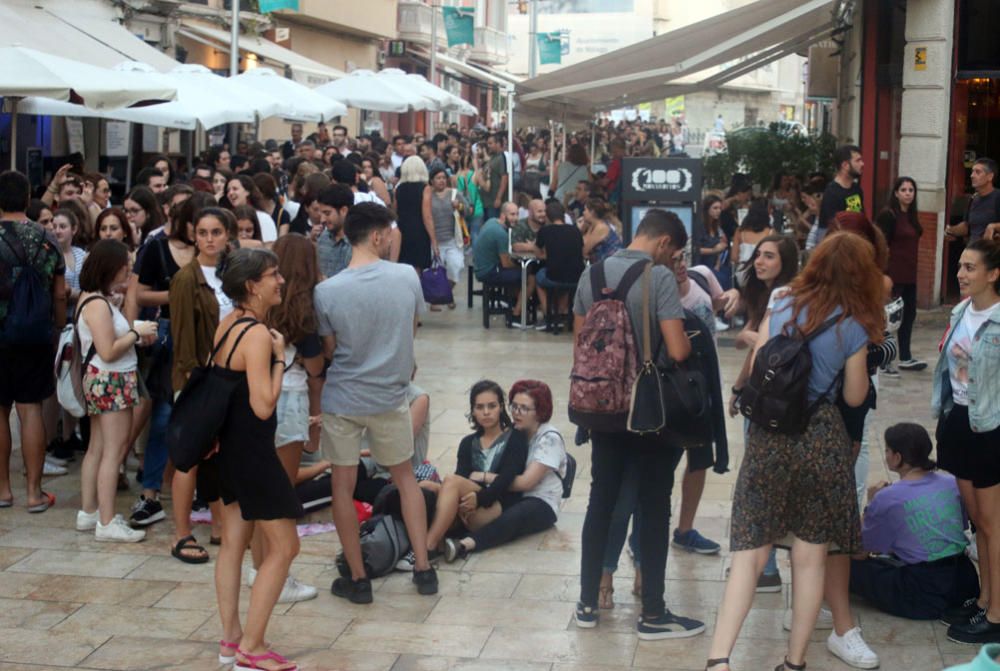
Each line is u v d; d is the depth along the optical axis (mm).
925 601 6250
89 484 7641
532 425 7609
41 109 13602
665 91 22141
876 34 17688
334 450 6512
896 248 11938
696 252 12109
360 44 38000
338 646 6012
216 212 7324
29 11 17406
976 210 12164
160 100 11461
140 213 9531
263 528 5715
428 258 15023
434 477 7824
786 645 6016
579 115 23406
